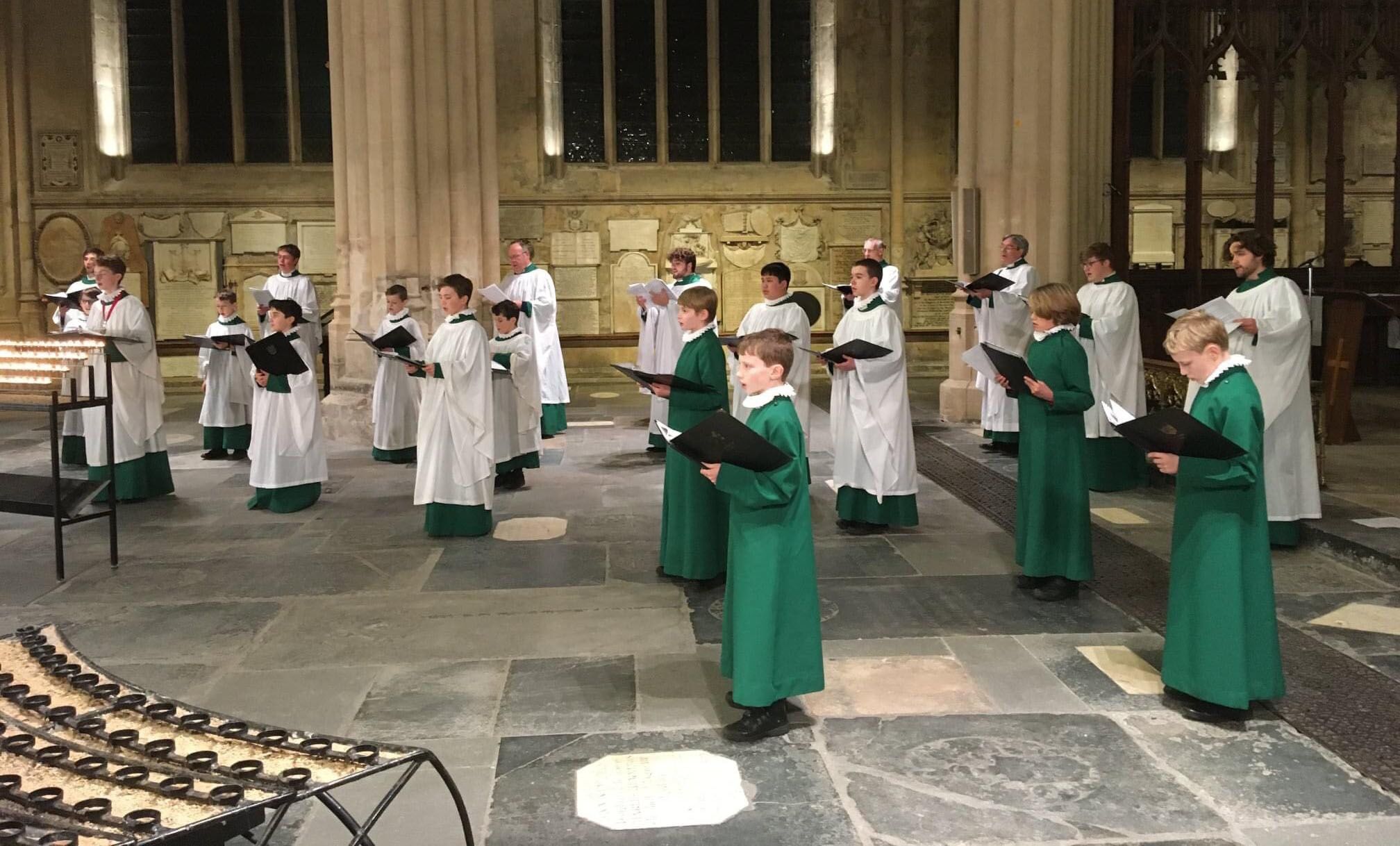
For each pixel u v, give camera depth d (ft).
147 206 50.93
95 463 26.30
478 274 36.11
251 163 52.47
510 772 12.09
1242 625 12.85
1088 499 17.95
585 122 53.42
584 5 52.90
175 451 34.65
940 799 11.34
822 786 11.66
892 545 21.90
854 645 16.06
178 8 51.55
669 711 13.76
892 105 52.49
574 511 25.43
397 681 14.92
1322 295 31.55
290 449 25.32
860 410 22.54
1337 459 28.50
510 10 51.26
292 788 8.00
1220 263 53.72
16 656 10.41
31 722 9.03
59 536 19.95
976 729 13.08
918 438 34.65
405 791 11.67
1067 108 33.37
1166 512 24.54
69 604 18.56
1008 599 18.19
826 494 27.04
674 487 19.26
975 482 27.71
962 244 36.70
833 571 20.04
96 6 50.11
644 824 10.89
